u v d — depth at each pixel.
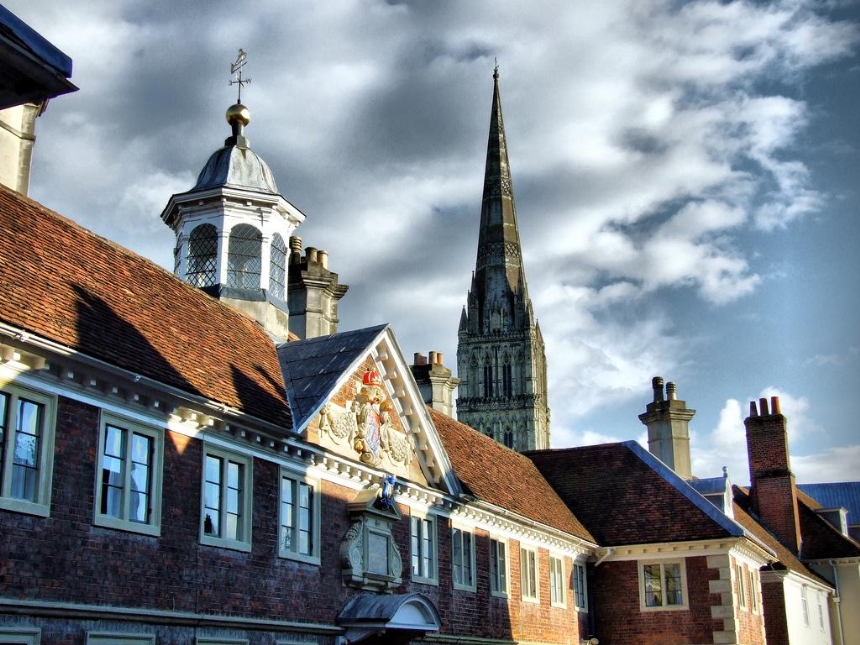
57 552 14.94
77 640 15.05
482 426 147.25
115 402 16.55
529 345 148.88
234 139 27.53
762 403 52.47
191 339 20.38
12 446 14.58
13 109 20.23
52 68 11.52
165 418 17.53
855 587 49.50
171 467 17.52
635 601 34.16
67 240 19.33
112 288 19.25
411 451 24.97
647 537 34.38
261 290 25.73
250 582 18.88
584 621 33.69
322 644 20.67
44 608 14.45
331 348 23.39
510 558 29.42
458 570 26.59
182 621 17.00
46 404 15.30
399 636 22.30
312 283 29.45
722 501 38.44
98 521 15.76
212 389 19.05
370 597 21.73
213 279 25.77
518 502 31.20
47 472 15.02
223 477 18.81
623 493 36.38
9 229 17.67
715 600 33.16
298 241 30.75
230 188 25.75
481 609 27.17
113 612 15.59
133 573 16.25
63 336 15.84
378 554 22.83
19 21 11.24
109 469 16.31
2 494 14.29
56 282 17.44
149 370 17.34
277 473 20.23
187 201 26.12
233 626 18.16
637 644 33.72
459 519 26.95
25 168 20.30
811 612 46.34
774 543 47.28
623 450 38.16
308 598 20.44
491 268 154.00
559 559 32.75
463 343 151.12
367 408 23.19
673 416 47.72
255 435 19.48
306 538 20.89
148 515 16.91
